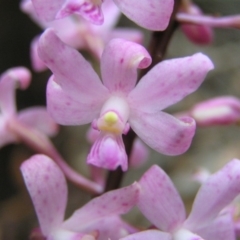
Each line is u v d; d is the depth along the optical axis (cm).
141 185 15
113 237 16
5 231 41
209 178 16
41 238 16
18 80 18
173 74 14
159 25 14
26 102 46
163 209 15
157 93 14
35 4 14
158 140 15
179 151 14
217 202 16
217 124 19
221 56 44
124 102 15
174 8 17
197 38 19
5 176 44
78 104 15
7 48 45
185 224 16
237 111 19
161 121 14
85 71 14
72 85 15
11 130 19
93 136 20
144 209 15
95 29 20
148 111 15
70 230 16
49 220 16
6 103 19
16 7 45
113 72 14
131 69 14
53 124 21
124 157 14
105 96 15
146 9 14
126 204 15
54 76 14
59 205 15
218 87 43
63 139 43
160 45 17
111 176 18
